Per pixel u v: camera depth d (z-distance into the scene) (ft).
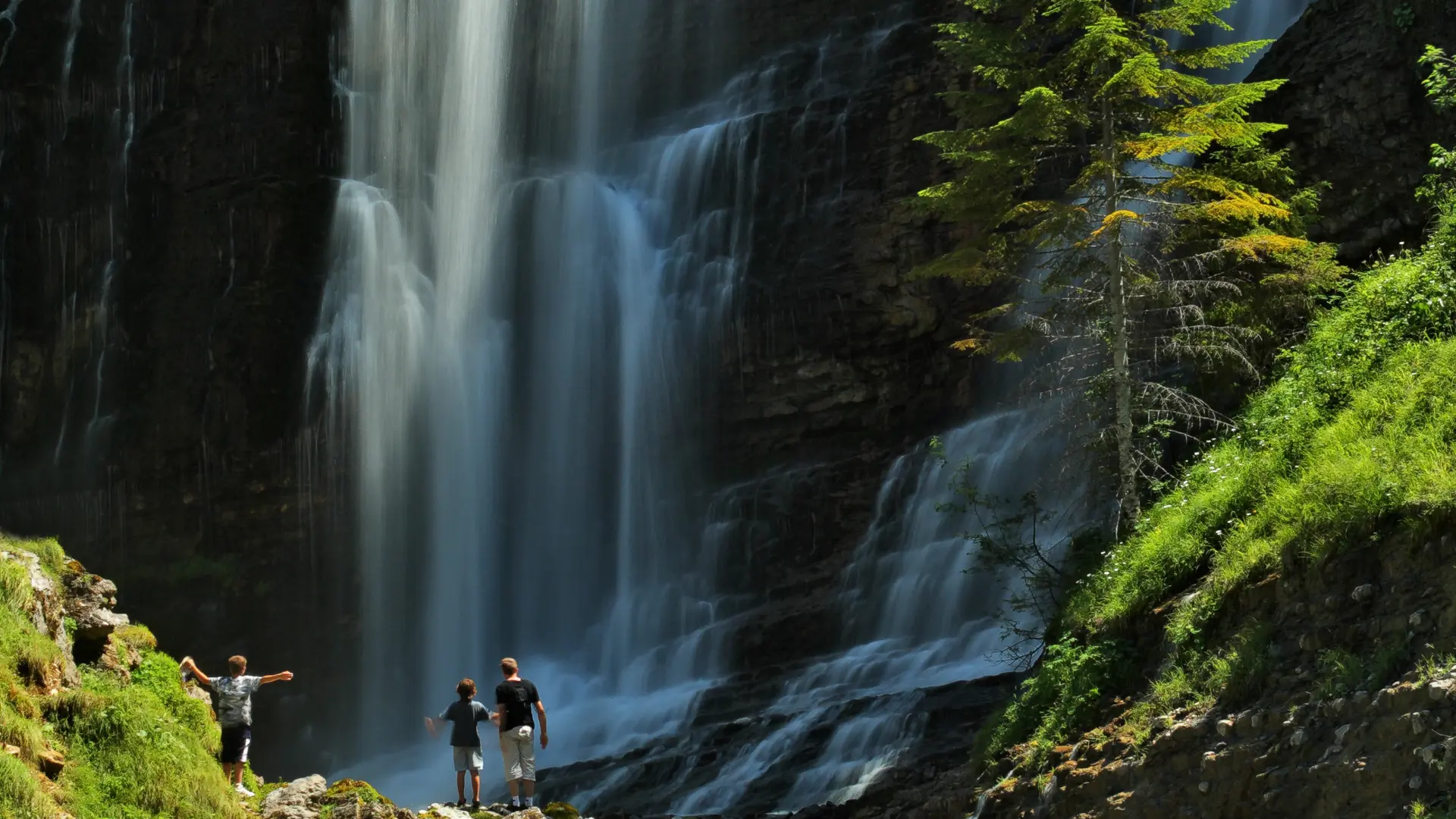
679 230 122.42
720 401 115.14
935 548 97.66
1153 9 65.92
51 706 40.09
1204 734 39.11
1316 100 76.64
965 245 61.98
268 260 122.62
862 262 112.06
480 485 119.85
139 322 124.16
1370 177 73.72
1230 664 40.16
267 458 119.44
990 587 90.79
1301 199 63.72
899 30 117.91
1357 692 34.94
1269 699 38.04
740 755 72.69
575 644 114.21
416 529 119.34
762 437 114.11
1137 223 59.93
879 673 87.61
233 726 46.65
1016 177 63.31
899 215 111.34
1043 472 92.63
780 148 118.73
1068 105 59.82
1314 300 62.59
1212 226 60.85
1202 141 55.31
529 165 132.26
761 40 129.29
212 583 118.11
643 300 120.06
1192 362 63.98
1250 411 58.18
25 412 124.77
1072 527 85.40
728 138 121.70
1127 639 48.01
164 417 121.08
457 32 133.28
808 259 114.73
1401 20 74.43
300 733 114.73
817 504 109.09
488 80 133.49
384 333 123.34
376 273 124.36
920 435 109.40
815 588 106.11
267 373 119.85
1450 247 53.52
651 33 134.31
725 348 115.34
